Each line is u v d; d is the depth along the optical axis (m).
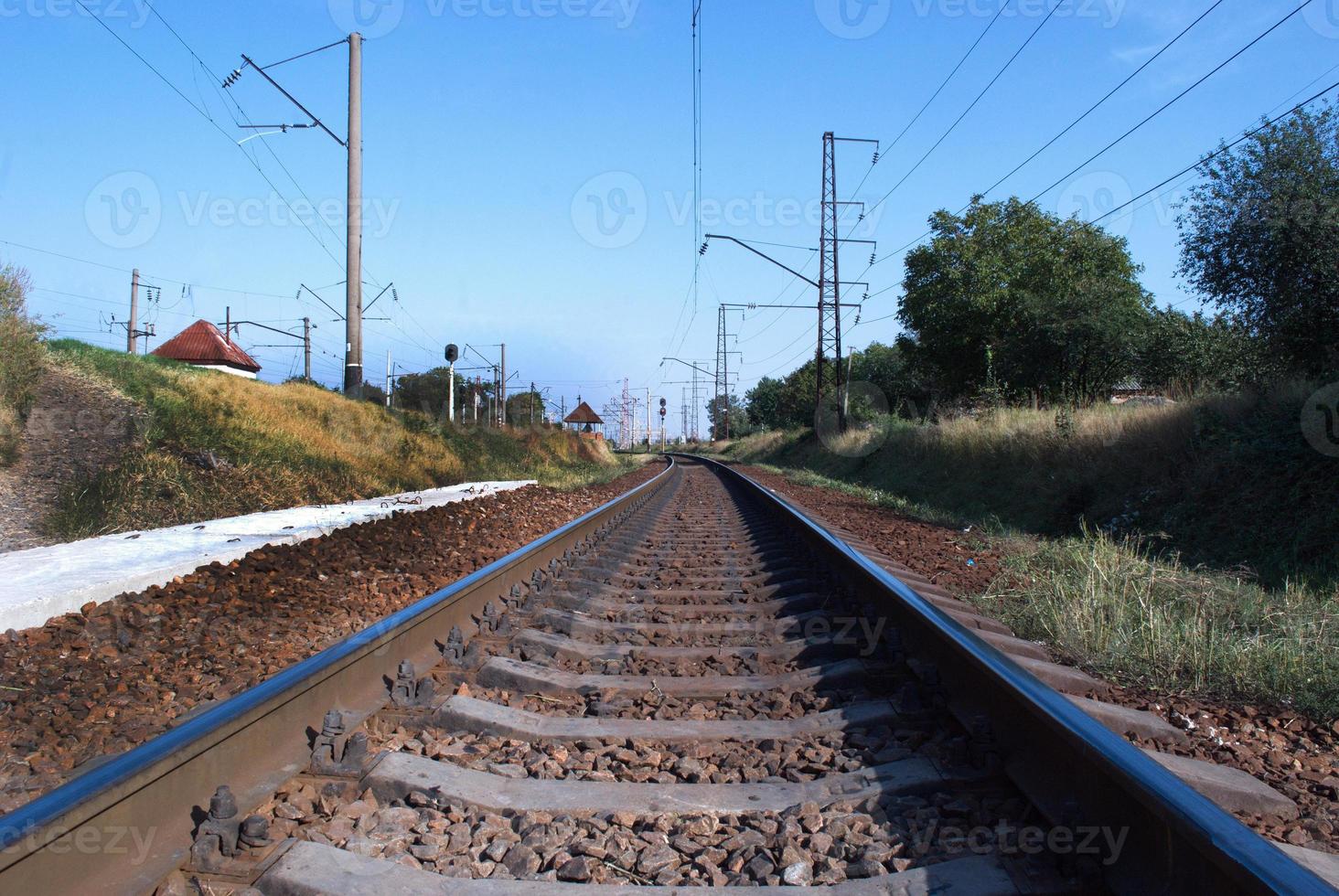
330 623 6.63
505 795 3.54
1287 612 7.14
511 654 5.71
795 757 4.06
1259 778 4.07
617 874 3.02
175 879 2.72
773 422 99.75
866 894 2.82
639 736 4.30
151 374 16.73
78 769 3.78
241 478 13.91
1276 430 11.59
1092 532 13.00
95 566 7.17
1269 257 15.16
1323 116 15.82
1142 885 2.71
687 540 12.55
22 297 14.13
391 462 19.88
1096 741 3.01
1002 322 33.31
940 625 4.84
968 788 3.64
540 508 17.30
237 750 3.34
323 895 2.67
